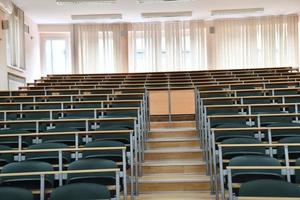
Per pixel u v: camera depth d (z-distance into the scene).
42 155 4.49
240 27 12.56
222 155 4.24
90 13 11.77
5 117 6.23
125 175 4.00
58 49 12.96
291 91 7.24
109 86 9.22
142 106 6.48
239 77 9.95
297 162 3.84
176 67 12.62
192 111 8.45
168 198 4.59
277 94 7.21
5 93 8.33
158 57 12.67
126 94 7.38
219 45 12.58
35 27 12.45
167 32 12.70
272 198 2.70
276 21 12.41
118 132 4.77
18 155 4.53
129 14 11.94
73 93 8.28
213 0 10.76
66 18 12.15
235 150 4.38
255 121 5.50
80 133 4.78
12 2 10.27
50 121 5.44
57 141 5.02
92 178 3.92
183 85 9.04
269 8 11.66
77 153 4.54
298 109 6.06
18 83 10.55
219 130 4.60
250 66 12.43
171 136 6.59
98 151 4.54
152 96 8.54
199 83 9.05
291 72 10.48
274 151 4.48
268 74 10.23
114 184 3.92
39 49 12.77
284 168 3.47
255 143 4.33
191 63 12.59
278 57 12.39
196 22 12.64
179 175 5.23
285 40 12.35
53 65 12.91
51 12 11.48
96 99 7.47
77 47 12.72
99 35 12.80
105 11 11.58
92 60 12.70
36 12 11.41
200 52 12.58
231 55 12.52
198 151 5.70
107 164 3.93
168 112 8.34
